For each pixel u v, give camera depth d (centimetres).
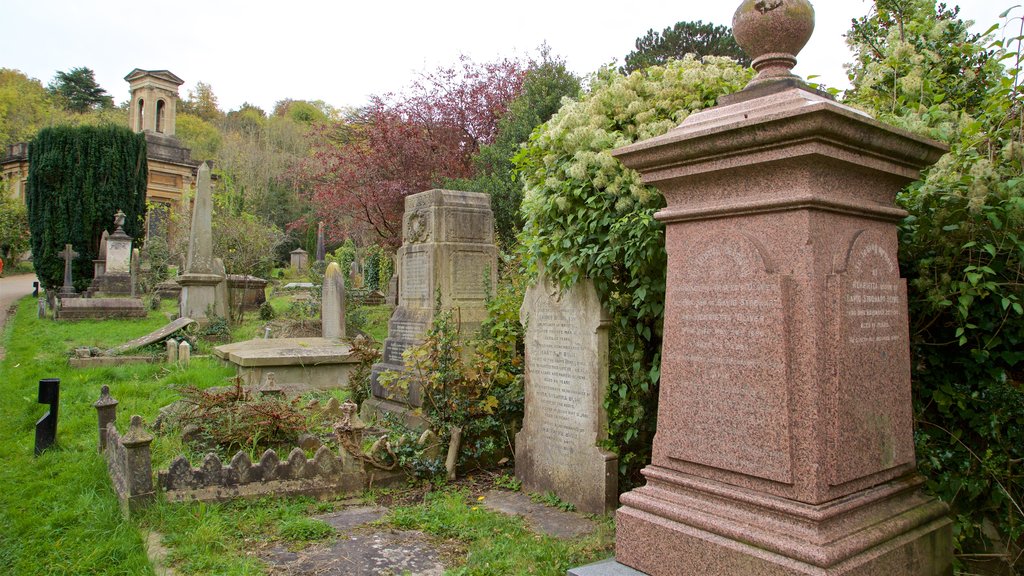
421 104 2206
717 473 346
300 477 564
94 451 693
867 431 329
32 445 748
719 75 523
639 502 368
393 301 2145
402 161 2019
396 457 616
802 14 362
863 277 336
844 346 319
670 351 373
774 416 318
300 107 6788
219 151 5247
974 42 554
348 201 2084
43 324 1866
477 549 452
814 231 314
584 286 544
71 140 2975
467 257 835
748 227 338
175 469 525
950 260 404
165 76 4922
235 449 674
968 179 393
